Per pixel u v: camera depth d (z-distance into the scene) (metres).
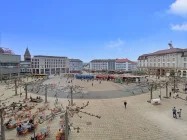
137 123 22.19
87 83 72.38
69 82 74.44
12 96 40.12
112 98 39.19
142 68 125.12
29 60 131.88
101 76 90.81
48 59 141.12
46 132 18.31
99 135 18.58
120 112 27.16
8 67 91.19
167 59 96.00
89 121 22.89
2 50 108.50
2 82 71.50
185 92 45.44
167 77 85.31
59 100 36.84
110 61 178.75
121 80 75.38
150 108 29.61
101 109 29.03
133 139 17.58
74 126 21.08
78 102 34.78
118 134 18.81
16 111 25.53
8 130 19.84
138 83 68.75
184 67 83.88
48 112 27.00
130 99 37.84
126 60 175.12
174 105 31.59
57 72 148.62
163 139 17.52
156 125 21.44
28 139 17.56
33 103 33.09
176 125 21.41
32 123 20.50
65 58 155.62
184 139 17.48
